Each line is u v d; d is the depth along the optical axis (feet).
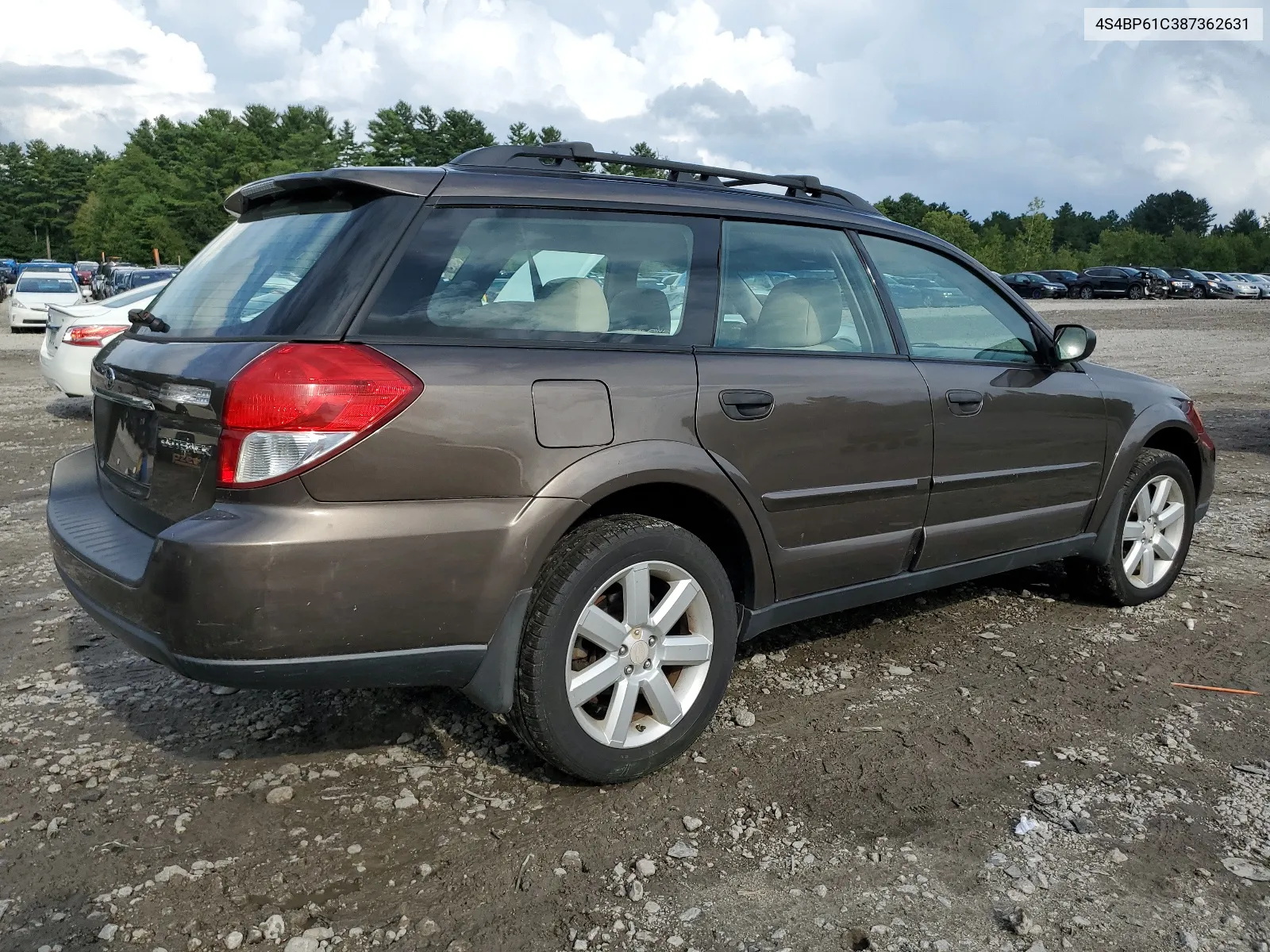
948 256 13.34
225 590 7.82
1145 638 14.08
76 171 412.16
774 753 10.49
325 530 7.99
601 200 10.11
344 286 8.54
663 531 9.65
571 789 9.73
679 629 10.23
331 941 7.49
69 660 12.91
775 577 10.85
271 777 9.90
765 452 10.40
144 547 8.97
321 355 8.13
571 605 9.06
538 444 8.84
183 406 8.50
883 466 11.53
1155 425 15.10
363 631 8.26
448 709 11.43
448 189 9.27
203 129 283.18
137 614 8.38
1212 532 20.11
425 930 7.63
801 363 10.91
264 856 8.57
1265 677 12.75
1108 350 66.13
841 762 10.31
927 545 12.32
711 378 10.07
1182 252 294.66
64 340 32.17
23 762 10.17
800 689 12.14
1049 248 254.68
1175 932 7.67
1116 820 9.25
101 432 10.55
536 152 10.28
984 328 13.41
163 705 11.55
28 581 16.26
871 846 8.80
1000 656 13.29
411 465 8.28
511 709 9.22
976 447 12.60
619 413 9.36
